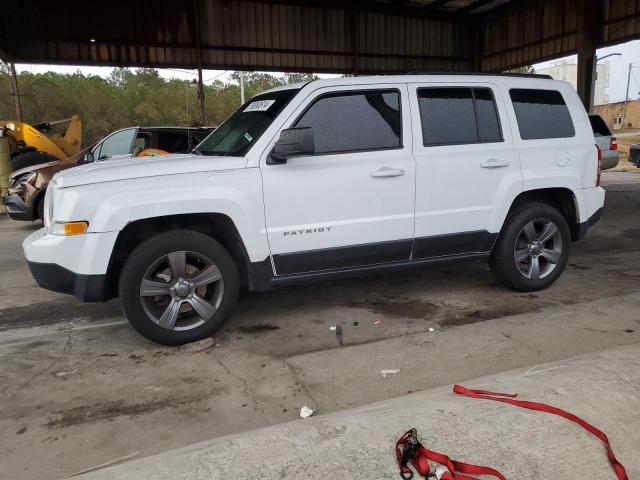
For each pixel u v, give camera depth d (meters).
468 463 2.07
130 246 3.96
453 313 4.53
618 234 8.01
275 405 3.05
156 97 52.91
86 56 16.33
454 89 4.55
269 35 18.33
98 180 3.67
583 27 16.72
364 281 5.60
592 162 5.05
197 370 3.55
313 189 4.03
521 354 3.63
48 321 4.69
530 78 4.91
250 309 4.80
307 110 4.09
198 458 2.14
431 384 3.23
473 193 4.55
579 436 2.22
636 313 4.37
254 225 3.90
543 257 5.04
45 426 2.91
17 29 15.38
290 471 2.04
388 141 4.28
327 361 3.61
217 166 3.85
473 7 20.20
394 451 2.14
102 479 2.04
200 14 17.31
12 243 8.57
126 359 3.78
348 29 19.47
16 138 13.86
